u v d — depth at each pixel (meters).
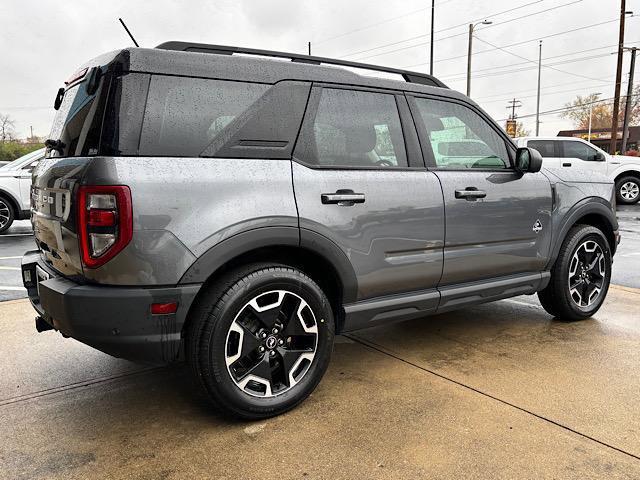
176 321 2.28
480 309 4.58
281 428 2.49
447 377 3.06
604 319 4.24
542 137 13.73
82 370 3.24
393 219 2.92
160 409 2.71
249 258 2.58
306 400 2.78
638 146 60.19
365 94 2.99
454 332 3.92
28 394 2.89
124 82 2.27
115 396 2.87
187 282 2.28
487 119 3.59
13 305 4.75
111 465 2.20
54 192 2.48
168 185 2.25
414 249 3.04
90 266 2.20
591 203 4.04
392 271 2.96
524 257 3.65
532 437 2.38
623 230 9.95
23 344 3.70
